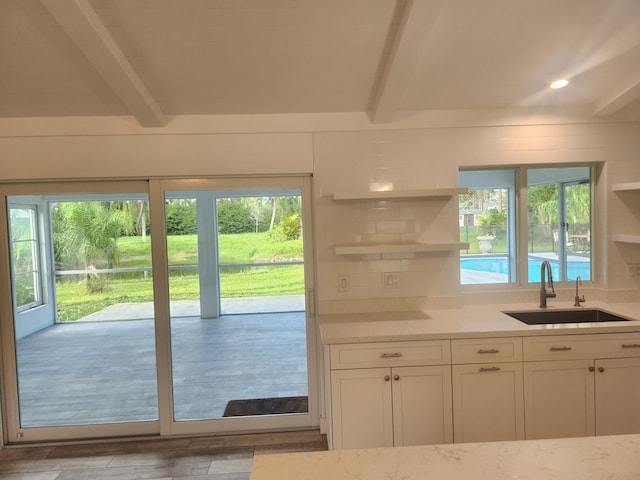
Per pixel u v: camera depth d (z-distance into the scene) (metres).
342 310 2.97
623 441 1.16
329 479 1.00
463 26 2.01
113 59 2.06
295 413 3.05
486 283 3.18
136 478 2.50
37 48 2.07
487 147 2.97
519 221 3.15
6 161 2.78
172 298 3.03
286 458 1.11
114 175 2.84
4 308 2.90
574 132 2.99
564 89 2.71
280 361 3.08
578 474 1.00
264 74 2.39
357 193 2.68
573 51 2.26
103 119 2.81
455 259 3.00
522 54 2.27
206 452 2.77
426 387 2.43
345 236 2.95
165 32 1.98
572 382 2.47
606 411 2.49
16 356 2.95
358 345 2.40
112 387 3.08
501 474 1.01
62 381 3.06
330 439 2.46
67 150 2.81
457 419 2.45
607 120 2.99
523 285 3.17
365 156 2.93
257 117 2.88
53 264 3.07
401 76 2.31
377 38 2.10
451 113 2.95
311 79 2.46
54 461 2.71
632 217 3.05
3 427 2.90
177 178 2.92
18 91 2.46
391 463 1.07
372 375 2.41
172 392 3.01
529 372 2.46
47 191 2.90
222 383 3.06
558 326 2.49
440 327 2.54
